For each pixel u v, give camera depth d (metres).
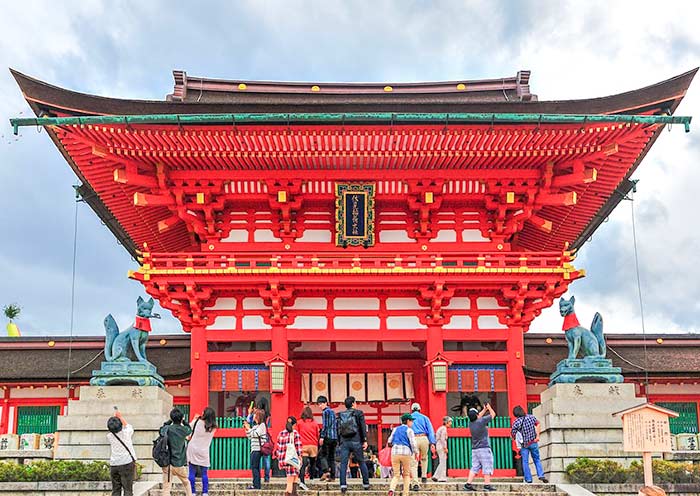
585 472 25.89
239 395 37.88
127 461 21.23
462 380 33.28
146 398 27.94
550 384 30.22
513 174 33.47
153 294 32.97
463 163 33.03
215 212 34.34
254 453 25.11
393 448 23.56
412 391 36.78
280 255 33.53
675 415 22.64
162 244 40.41
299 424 26.44
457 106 32.69
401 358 37.19
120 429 21.45
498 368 33.53
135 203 33.06
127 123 30.31
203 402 32.41
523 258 33.12
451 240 34.53
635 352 39.34
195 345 33.09
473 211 34.81
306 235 34.56
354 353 37.09
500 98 41.34
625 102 31.70
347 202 33.59
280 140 31.41
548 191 33.72
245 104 32.62
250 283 32.75
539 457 26.80
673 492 24.98
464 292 33.81
